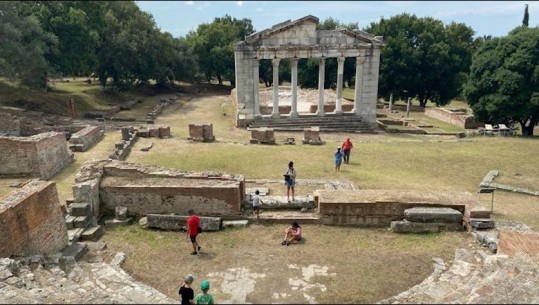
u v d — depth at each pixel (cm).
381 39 4434
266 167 2758
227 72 8825
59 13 5366
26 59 4191
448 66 6794
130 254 1562
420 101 7338
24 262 1330
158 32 7012
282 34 4322
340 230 1773
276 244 1636
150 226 1802
